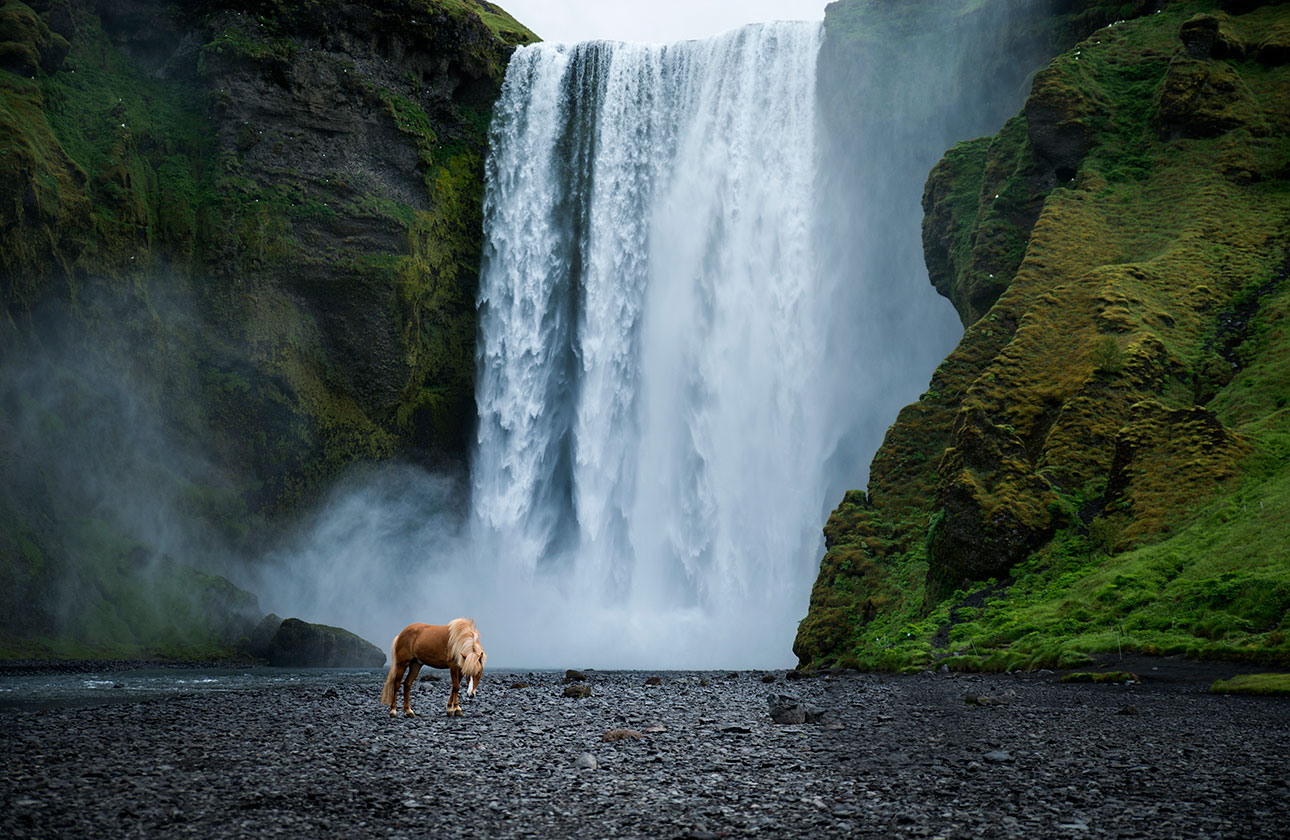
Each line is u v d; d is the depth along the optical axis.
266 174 59.16
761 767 10.37
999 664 26.69
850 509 40.50
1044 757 11.17
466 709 17.02
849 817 7.88
